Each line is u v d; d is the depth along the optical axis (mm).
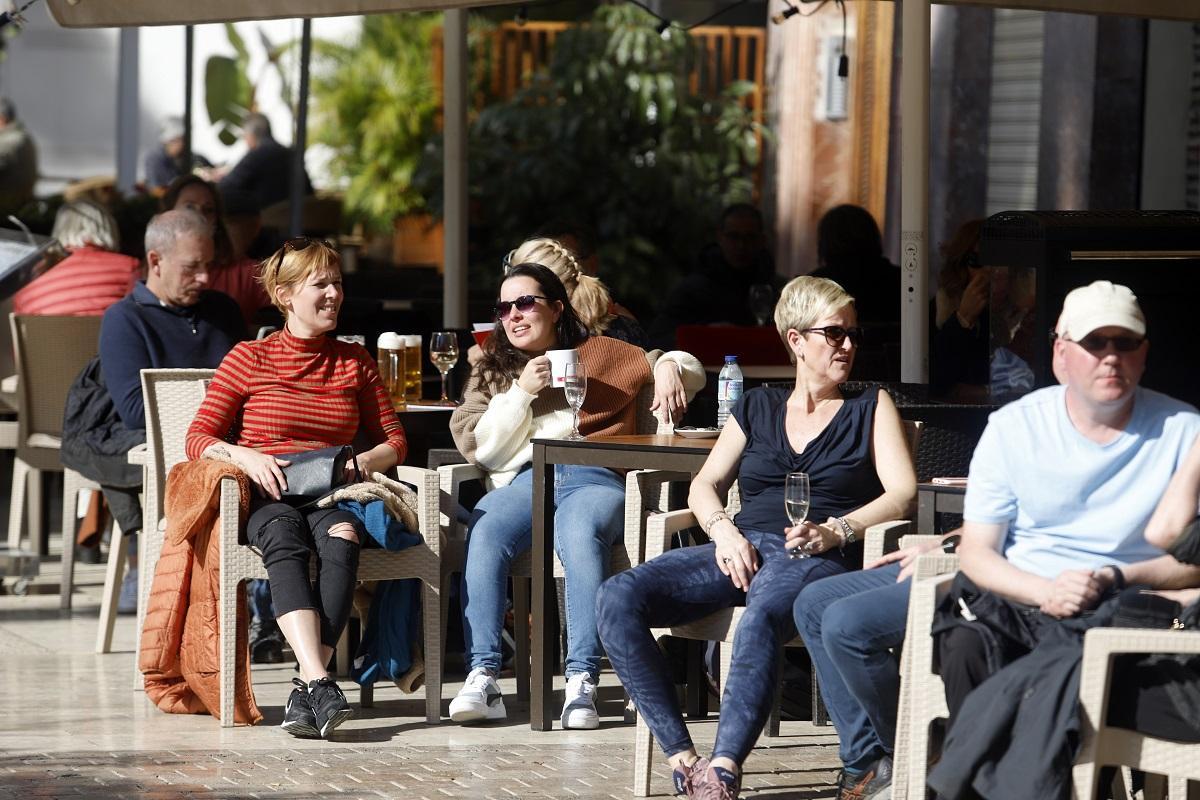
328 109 35875
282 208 27656
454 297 17375
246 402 11188
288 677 12195
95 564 16859
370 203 34906
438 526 10781
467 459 11484
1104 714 6863
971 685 7316
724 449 9797
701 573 9258
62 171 38594
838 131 27250
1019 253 10664
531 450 11398
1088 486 7516
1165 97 20781
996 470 7660
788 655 11148
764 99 29922
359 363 11430
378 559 10672
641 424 11648
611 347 11617
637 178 28594
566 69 29594
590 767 9758
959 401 11266
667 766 9758
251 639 12758
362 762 9812
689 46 29750
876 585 8695
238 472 10516
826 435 9523
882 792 8430
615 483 11273
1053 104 21859
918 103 12336
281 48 36094
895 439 9484
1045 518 7609
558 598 11883
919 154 12336
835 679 8633
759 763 9945
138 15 12320
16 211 24609
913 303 12414
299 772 9562
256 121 28828
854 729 8656
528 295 11266
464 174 17328
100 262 16625
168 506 10852
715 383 13336
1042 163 22141
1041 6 13547
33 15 38062
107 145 39031
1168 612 7219
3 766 9625
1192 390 10688
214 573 10695
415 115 35375
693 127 29250
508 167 28844
